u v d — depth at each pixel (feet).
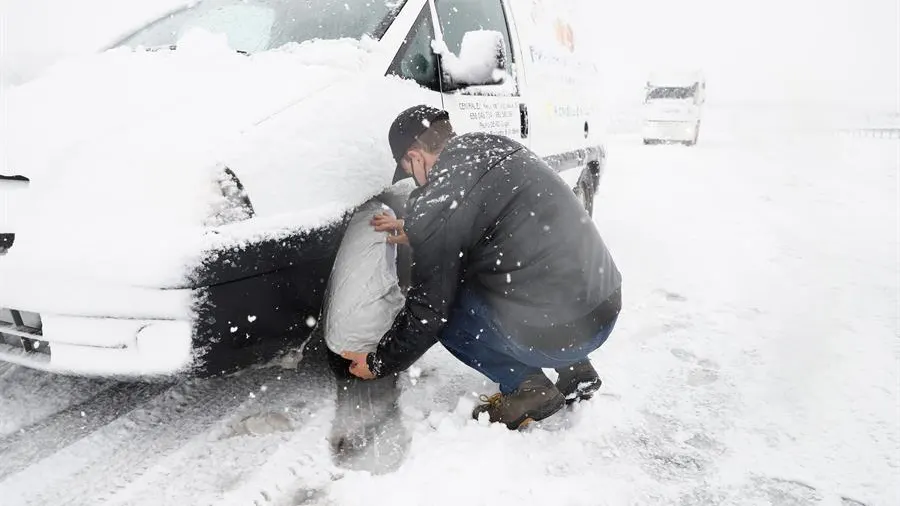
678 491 5.66
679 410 7.14
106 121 6.17
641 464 6.07
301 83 6.68
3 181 6.10
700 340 9.23
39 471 5.78
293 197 6.02
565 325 5.96
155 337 5.42
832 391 7.55
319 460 5.98
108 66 7.52
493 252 5.79
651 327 9.77
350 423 6.66
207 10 9.87
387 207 7.45
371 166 6.91
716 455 6.23
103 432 6.45
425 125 6.11
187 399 7.14
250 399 7.14
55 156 5.83
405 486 5.60
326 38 8.16
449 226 5.65
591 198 17.30
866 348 8.87
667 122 55.67
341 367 6.95
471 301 6.28
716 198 23.63
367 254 6.72
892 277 12.53
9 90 7.41
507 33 11.32
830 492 5.65
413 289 5.98
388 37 7.90
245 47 8.49
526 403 6.49
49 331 5.65
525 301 5.87
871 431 6.64
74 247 5.44
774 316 10.29
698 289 11.80
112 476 5.72
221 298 5.56
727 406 7.23
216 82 6.68
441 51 8.54
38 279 5.55
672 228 17.78
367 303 6.59
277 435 6.40
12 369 7.81
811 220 18.84
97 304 5.41
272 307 5.98
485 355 6.56
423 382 7.62
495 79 8.44
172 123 5.93
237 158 5.67
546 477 5.80
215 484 5.62
